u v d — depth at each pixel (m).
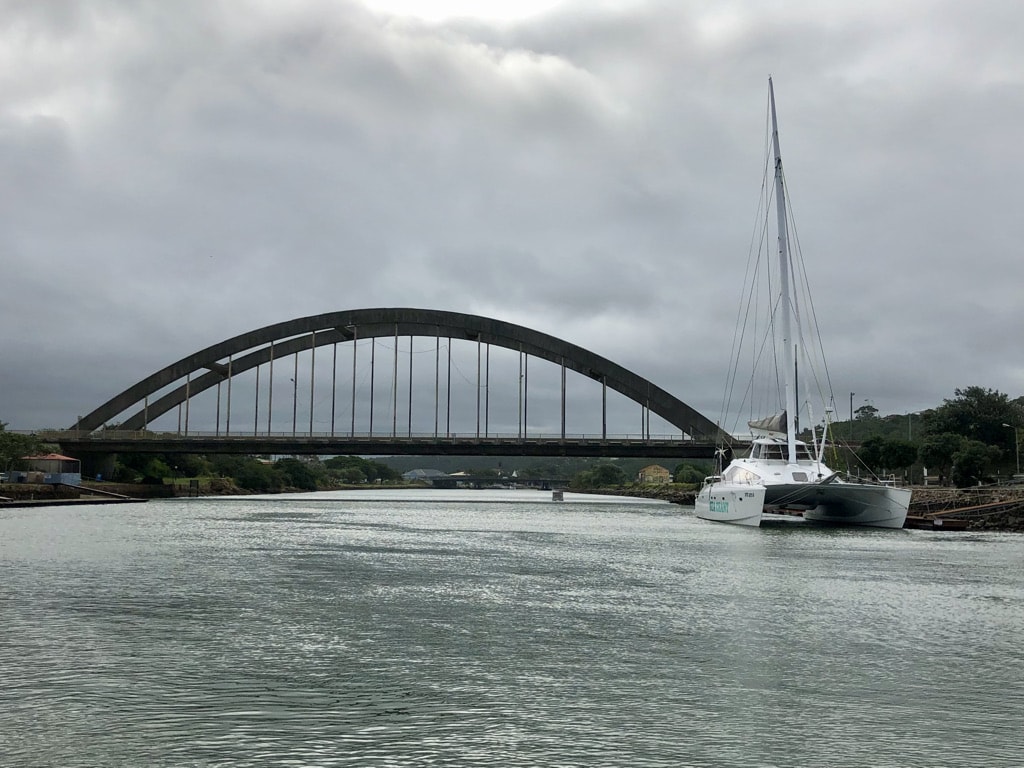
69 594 26.59
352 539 52.25
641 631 21.75
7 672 16.83
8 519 66.25
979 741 13.66
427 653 19.00
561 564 37.91
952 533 60.59
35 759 12.37
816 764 12.62
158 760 12.37
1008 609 25.77
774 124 68.25
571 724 14.16
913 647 20.19
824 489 61.81
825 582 31.70
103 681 16.28
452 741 13.27
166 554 40.09
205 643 19.66
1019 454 107.06
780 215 66.94
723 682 16.86
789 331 65.88
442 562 38.38
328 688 16.05
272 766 12.20
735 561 39.34
